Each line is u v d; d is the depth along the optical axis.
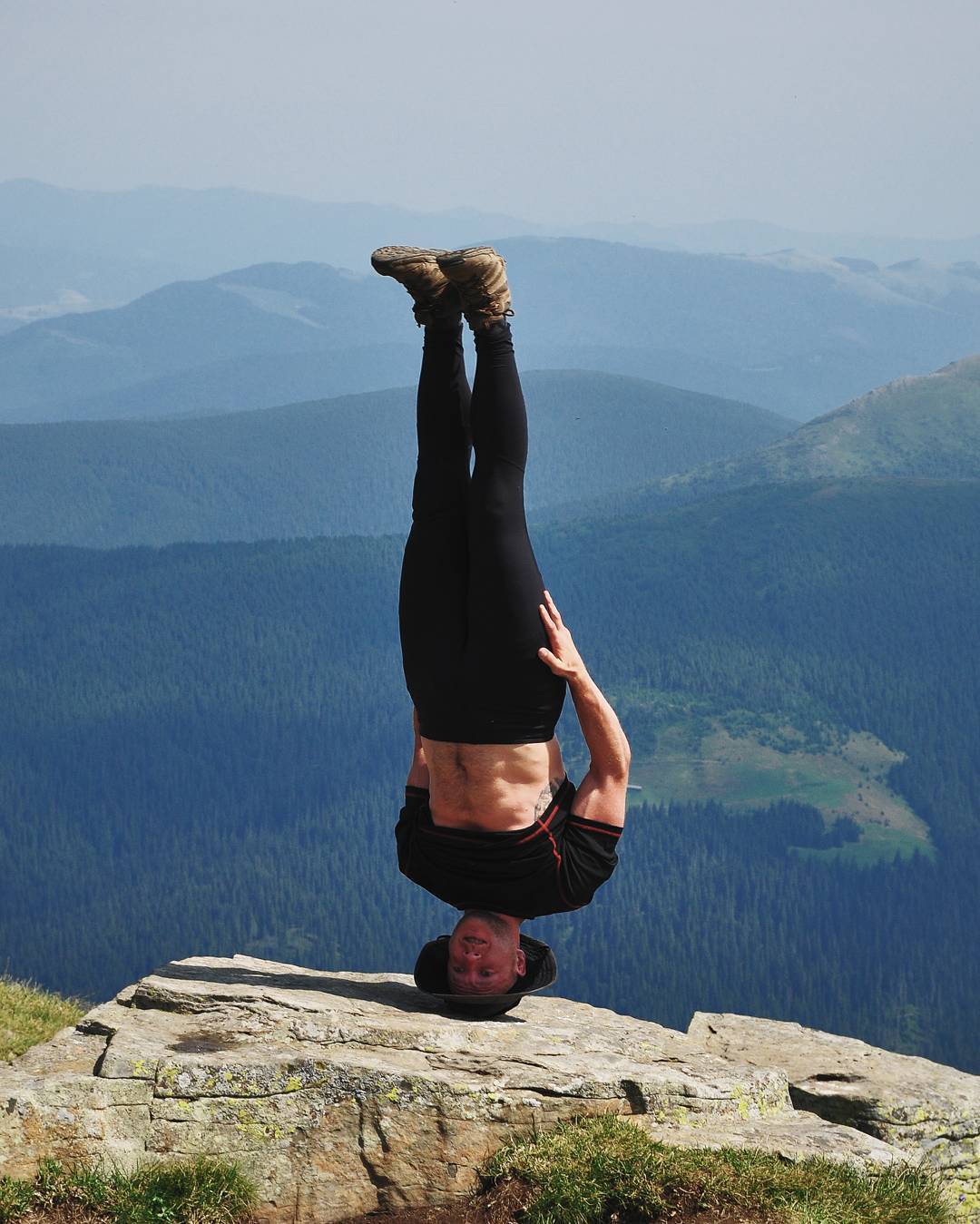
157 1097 5.72
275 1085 5.75
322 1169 5.73
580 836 6.01
